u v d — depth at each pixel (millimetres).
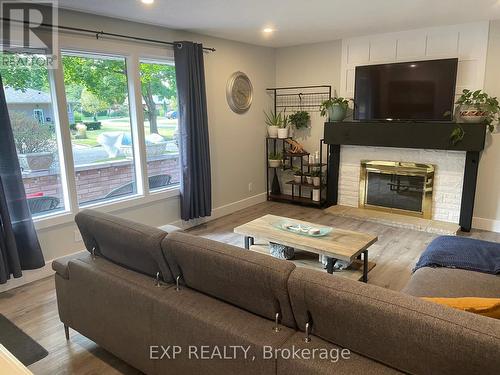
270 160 5785
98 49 3588
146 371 1955
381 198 5078
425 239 4148
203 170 4613
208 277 1725
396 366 1279
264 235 3191
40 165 3396
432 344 1135
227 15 3658
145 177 4199
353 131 4906
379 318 1225
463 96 4160
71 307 2336
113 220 2121
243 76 5234
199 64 4406
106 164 3949
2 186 2934
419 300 1222
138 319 1914
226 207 5289
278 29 4359
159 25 4059
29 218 3131
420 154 4641
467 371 1105
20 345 2402
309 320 1465
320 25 4191
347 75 5129
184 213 4527
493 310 1345
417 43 4520
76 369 2178
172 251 1807
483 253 2506
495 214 4320
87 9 3346
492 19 4020
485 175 4309
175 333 1746
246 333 1517
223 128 5086
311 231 3191
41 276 3357
